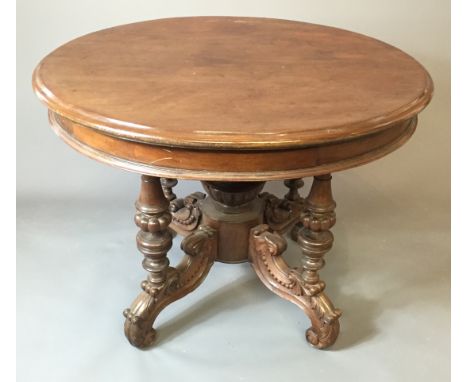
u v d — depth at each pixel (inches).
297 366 54.4
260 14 71.1
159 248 51.9
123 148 39.6
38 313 60.0
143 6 69.9
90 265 68.1
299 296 56.8
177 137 36.0
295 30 62.1
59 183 79.7
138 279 65.9
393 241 74.2
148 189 48.9
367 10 70.6
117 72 46.9
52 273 66.3
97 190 80.6
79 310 60.7
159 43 55.6
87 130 41.3
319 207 50.1
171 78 46.1
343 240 74.3
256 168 38.4
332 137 37.2
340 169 40.3
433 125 77.2
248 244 61.6
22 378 52.0
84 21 70.0
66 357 54.6
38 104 74.2
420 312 61.7
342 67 50.3
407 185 81.6
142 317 54.3
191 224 65.7
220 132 36.2
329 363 54.8
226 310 61.8
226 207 61.7
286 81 46.4
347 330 59.0
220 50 54.1
